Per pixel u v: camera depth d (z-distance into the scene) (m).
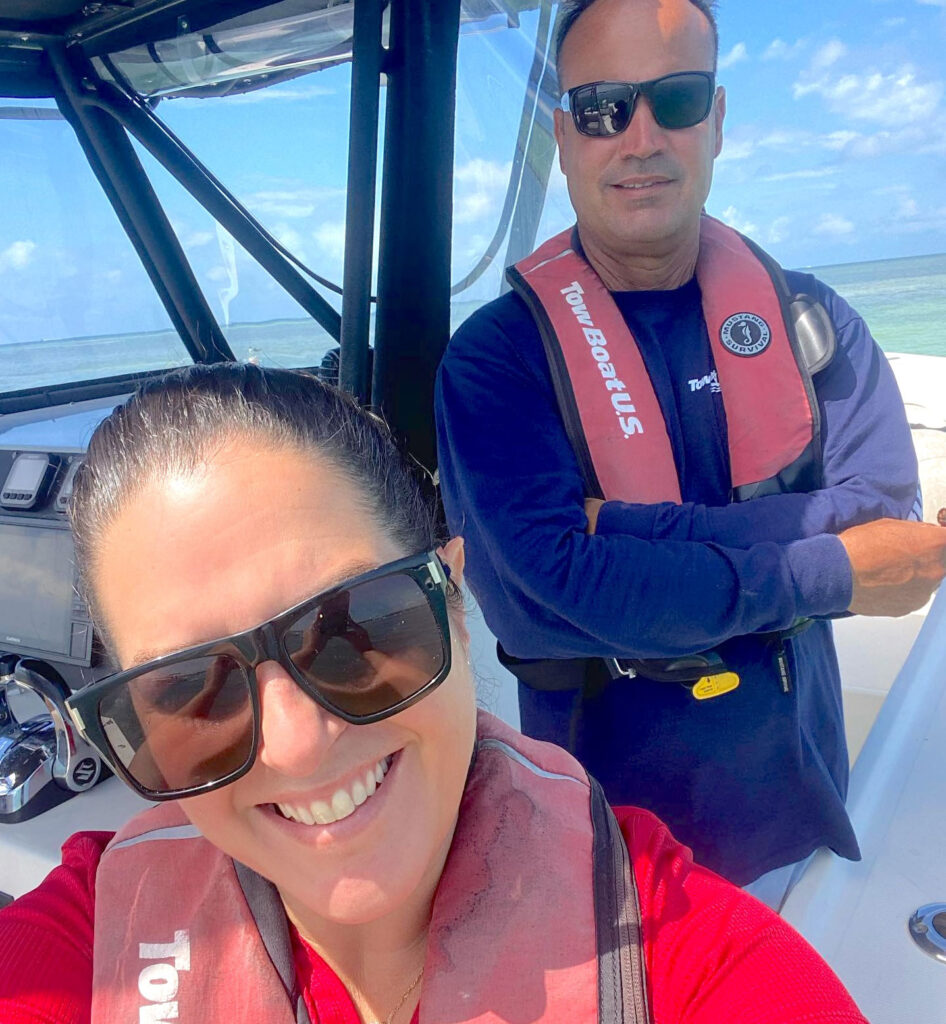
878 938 1.28
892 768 1.69
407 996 0.84
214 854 0.86
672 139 1.40
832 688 1.60
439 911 0.79
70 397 2.84
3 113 2.40
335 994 0.81
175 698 0.69
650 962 0.75
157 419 0.71
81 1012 0.80
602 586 1.28
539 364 1.46
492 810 0.83
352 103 1.64
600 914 0.76
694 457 1.50
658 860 0.83
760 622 1.28
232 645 0.67
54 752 1.57
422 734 0.74
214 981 0.80
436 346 1.95
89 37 2.12
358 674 0.69
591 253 1.55
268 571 0.69
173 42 2.06
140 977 0.80
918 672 1.97
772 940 0.75
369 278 1.74
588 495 1.46
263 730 0.68
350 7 1.87
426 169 1.79
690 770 1.41
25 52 2.25
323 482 0.72
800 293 1.52
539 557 1.31
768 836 1.42
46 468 1.79
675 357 1.51
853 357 1.50
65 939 0.85
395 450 0.85
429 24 1.70
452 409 1.45
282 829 0.74
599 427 1.44
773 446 1.47
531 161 2.11
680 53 1.37
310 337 2.60
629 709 1.43
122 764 0.73
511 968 0.75
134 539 0.70
